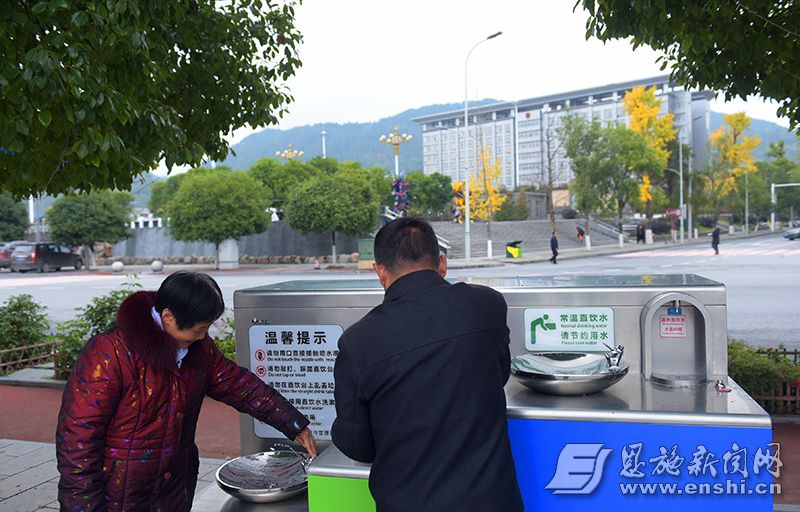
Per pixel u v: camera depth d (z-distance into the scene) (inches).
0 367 319.9
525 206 2246.6
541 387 79.3
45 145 138.7
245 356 101.3
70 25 115.7
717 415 70.1
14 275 1139.3
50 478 171.5
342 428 64.9
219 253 1210.6
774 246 1409.9
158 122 134.4
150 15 141.4
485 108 4559.5
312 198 1137.4
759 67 175.9
